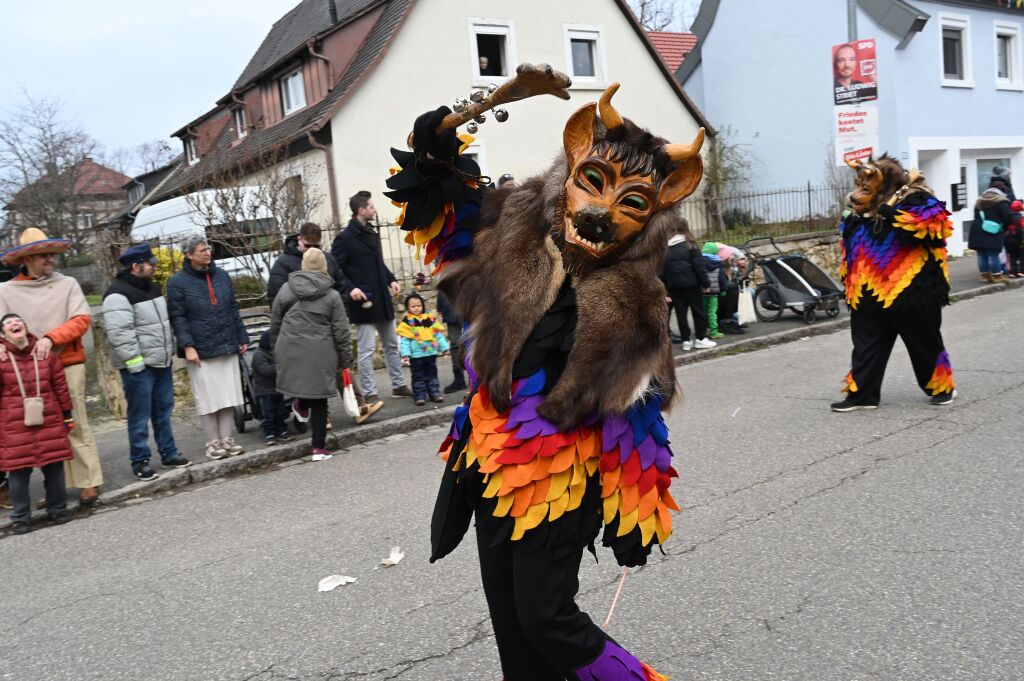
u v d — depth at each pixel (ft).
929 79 63.31
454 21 52.80
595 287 6.57
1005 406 21.93
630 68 60.08
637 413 6.99
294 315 22.04
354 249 26.40
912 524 14.26
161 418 21.81
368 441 24.59
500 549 7.29
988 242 49.37
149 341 21.02
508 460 6.79
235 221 39.86
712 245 37.35
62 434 18.71
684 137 62.90
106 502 20.20
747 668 10.08
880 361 22.50
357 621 12.25
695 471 18.21
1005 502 15.01
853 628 10.86
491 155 54.70
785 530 14.39
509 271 6.96
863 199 21.44
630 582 12.71
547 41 56.39
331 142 49.47
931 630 10.68
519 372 6.89
